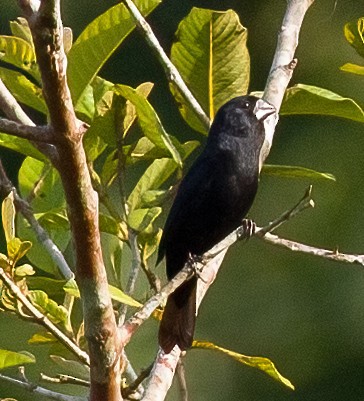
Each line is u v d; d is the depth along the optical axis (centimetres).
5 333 1324
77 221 590
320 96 885
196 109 866
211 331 1527
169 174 873
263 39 1675
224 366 1517
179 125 1614
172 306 873
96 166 1352
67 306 812
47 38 532
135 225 816
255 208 1525
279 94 905
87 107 840
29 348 1330
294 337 1516
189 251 990
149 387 740
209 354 1520
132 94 780
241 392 1518
